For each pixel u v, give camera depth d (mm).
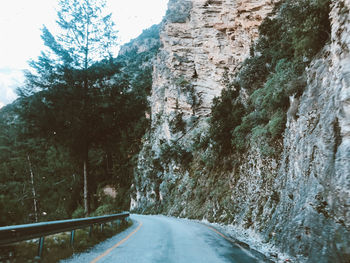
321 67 9555
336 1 8461
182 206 40219
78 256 6254
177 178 52656
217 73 50500
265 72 26500
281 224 8859
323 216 6016
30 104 15805
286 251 7090
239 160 24453
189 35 61031
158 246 7977
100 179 71250
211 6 52375
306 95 10281
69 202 27500
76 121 16172
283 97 15234
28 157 26250
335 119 6828
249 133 23578
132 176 78750
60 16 16828
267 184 14617
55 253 5910
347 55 6918
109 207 18703
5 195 22906
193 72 59031
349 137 6062
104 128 17406
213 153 33344
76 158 19234
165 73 69312
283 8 16953
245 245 8422
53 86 16500
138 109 19156
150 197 62062
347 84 6527
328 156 6691
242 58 43281
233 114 28469
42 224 5305
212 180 31516
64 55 16750
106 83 18250
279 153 14773
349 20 7203
